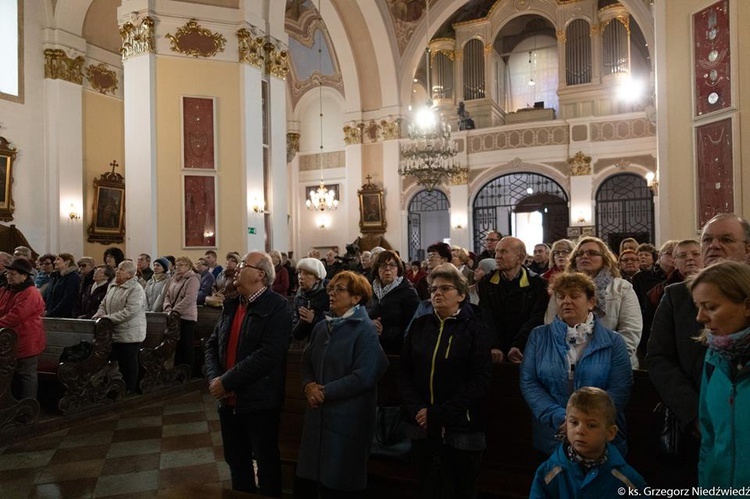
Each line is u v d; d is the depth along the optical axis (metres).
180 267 7.20
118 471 4.27
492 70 19.92
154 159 10.38
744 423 1.80
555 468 2.16
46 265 7.87
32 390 5.21
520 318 3.55
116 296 6.16
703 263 2.58
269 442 3.25
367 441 3.09
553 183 17.47
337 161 20.47
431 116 13.70
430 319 3.04
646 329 4.17
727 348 1.85
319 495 3.12
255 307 3.30
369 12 17.73
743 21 6.62
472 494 2.84
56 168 12.72
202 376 7.44
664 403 2.38
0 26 12.10
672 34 7.43
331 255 10.27
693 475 2.37
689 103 7.24
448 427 2.86
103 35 13.95
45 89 12.77
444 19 18.41
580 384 2.59
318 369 3.17
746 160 6.52
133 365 6.23
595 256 3.37
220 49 10.89
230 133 10.92
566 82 18.86
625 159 16.23
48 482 4.06
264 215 11.38
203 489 2.61
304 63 20.47
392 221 18.45
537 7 19.14
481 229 18.11
